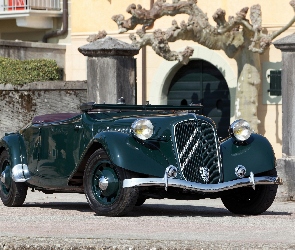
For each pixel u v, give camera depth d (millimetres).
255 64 31453
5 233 12625
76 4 37594
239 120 15930
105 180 15133
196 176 15328
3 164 18219
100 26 36906
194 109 16906
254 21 31109
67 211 16594
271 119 32469
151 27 35688
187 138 15352
